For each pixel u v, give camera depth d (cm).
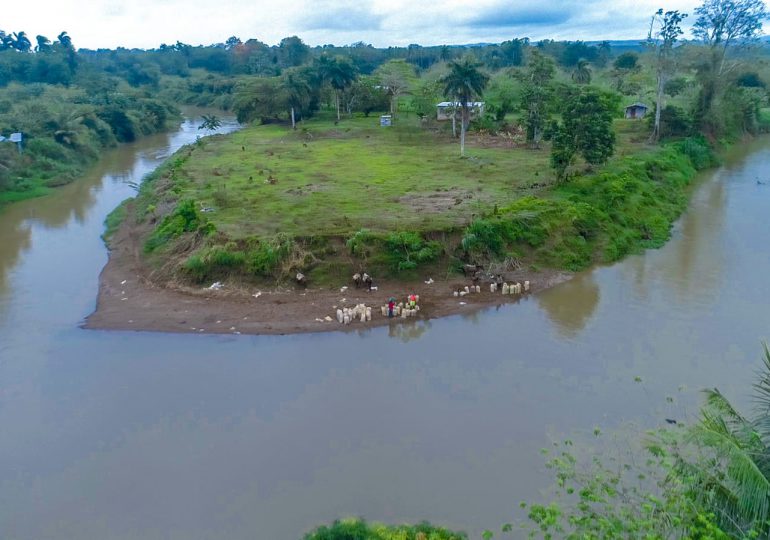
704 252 3831
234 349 2708
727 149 7319
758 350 2578
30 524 1731
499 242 3538
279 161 6031
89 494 1841
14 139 6312
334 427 2130
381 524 1630
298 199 4391
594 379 2395
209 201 4409
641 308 3027
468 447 2006
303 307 3067
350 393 2342
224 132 9794
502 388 2348
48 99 9012
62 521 1739
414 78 10081
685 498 1092
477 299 3162
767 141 8100
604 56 15275
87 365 2591
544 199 4116
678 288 3269
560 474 1434
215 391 2377
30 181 5997
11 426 2177
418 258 3359
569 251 3666
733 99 7769
